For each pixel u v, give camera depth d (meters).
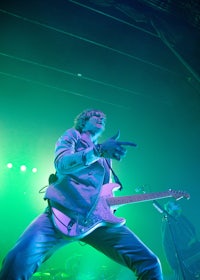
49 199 2.47
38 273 6.46
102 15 7.82
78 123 2.86
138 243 2.60
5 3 7.25
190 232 6.56
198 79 8.00
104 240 2.59
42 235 2.36
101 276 7.21
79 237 2.40
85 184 2.54
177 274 6.14
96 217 2.48
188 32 7.82
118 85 9.28
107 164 2.85
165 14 7.57
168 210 6.86
